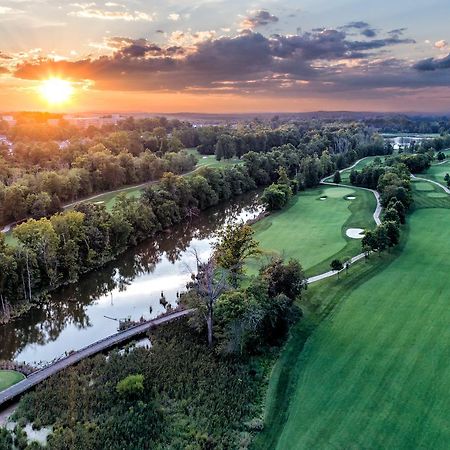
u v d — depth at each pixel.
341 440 39.31
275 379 49.25
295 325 59.22
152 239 110.94
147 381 48.44
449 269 73.31
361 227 101.94
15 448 40.78
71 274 84.19
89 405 45.47
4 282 71.19
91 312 73.31
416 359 50.03
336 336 55.81
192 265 93.31
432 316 58.81
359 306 62.47
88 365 52.75
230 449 39.44
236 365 51.38
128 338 59.59
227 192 151.38
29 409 45.69
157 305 74.69
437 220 102.12
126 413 43.75
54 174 128.88
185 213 129.25
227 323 54.53
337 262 71.50
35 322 70.81
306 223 108.75
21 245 80.00
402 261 77.94
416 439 38.81
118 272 90.75
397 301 63.25
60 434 41.31
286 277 60.88
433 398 43.72
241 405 44.81
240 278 64.56
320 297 65.62
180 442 40.41
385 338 54.50
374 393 45.03
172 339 57.16
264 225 108.75
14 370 53.25
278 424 42.31
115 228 97.62
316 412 43.16
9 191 113.38
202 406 44.72
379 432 39.88
